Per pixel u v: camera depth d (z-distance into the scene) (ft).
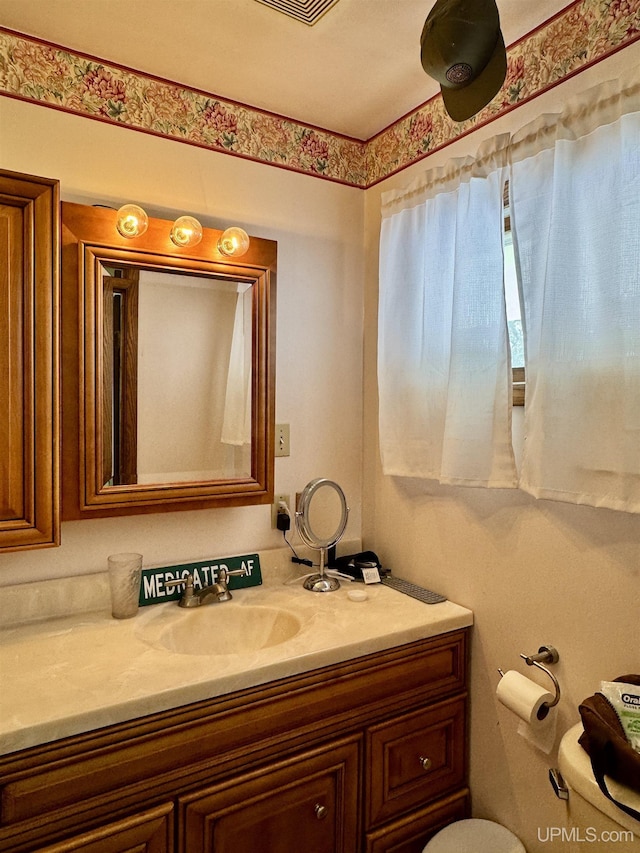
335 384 6.44
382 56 4.92
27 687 3.59
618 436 3.73
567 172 4.00
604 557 4.04
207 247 5.22
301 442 6.21
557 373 4.05
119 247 4.79
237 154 5.71
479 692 5.08
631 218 3.63
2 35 4.58
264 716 3.98
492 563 4.95
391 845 4.65
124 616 4.82
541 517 4.51
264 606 5.24
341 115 5.98
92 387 4.68
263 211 5.89
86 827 3.35
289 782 4.09
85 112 4.93
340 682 4.36
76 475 4.65
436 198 5.23
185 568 5.37
